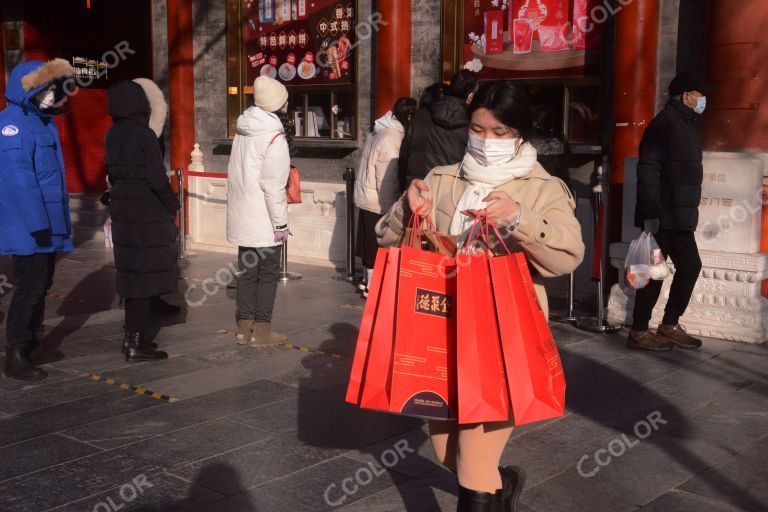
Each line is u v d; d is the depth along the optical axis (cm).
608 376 533
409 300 262
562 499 358
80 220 1210
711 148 638
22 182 489
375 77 896
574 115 762
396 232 296
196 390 498
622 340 619
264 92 552
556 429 441
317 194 916
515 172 276
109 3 1391
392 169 698
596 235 646
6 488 362
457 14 817
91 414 456
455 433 293
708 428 443
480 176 278
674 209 567
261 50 996
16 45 1358
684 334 600
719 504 354
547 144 633
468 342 255
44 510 342
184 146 1055
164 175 537
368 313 269
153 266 540
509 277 257
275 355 573
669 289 621
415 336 261
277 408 469
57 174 520
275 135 555
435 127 610
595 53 742
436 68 842
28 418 449
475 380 254
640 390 506
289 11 966
